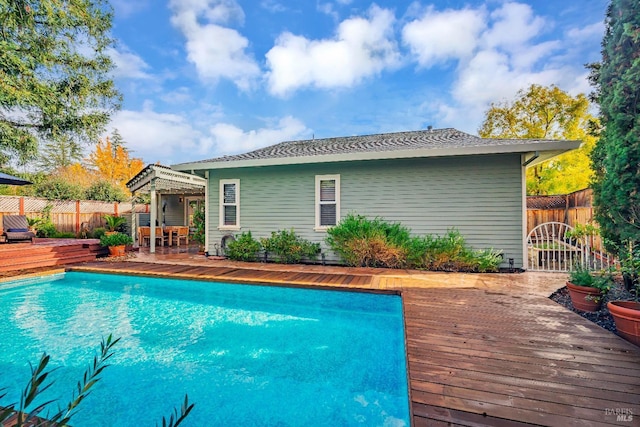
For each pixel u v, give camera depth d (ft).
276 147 40.83
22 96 33.32
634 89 13.43
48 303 19.43
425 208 26.14
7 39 34.22
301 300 19.71
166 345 13.50
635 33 13.34
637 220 14.17
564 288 18.56
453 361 9.37
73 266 26.22
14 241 32.04
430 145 26.27
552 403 7.27
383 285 19.24
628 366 8.99
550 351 10.02
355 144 33.35
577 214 38.37
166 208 57.52
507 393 7.70
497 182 24.52
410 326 12.35
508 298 16.39
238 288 21.18
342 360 12.05
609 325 12.53
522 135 60.39
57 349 13.01
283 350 12.97
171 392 9.92
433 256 24.22
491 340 10.93
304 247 28.14
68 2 38.19
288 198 29.91
